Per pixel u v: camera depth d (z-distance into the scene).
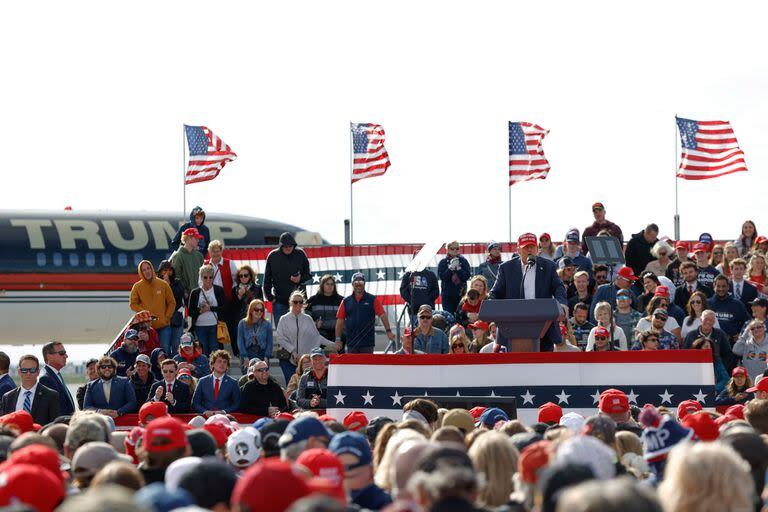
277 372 69.81
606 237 67.06
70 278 104.62
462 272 68.56
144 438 21.28
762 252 69.44
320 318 64.88
